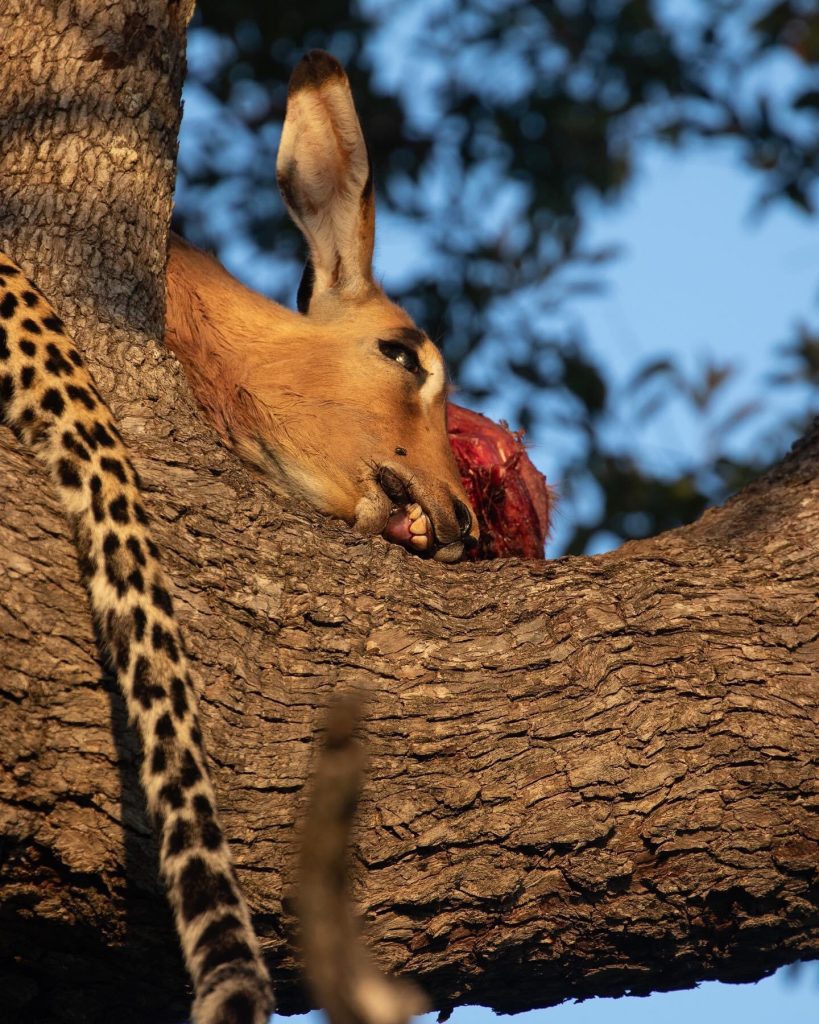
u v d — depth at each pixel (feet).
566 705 24.81
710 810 24.50
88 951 22.61
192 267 39.14
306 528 26.45
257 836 22.66
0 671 21.26
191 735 21.72
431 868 23.59
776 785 24.81
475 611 26.16
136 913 22.04
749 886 24.61
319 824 10.75
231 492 26.08
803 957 26.35
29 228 29.43
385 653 24.88
